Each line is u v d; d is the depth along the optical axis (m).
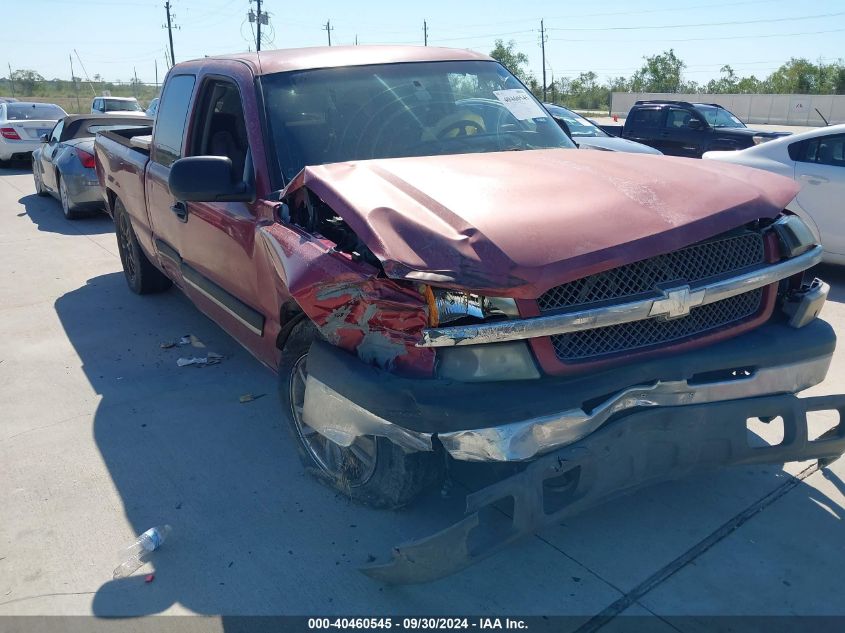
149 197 5.45
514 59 75.06
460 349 2.61
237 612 2.89
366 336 2.81
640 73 82.06
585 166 3.35
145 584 3.05
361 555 3.17
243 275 3.95
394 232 2.72
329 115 3.97
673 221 2.80
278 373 3.70
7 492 3.74
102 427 4.40
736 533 3.24
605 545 3.20
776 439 3.99
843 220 7.09
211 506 3.57
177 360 5.41
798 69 69.31
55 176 11.35
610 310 2.64
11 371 5.30
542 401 2.58
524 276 2.52
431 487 3.22
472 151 4.04
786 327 3.10
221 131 4.42
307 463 3.67
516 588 2.96
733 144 15.09
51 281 7.66
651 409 2.78
